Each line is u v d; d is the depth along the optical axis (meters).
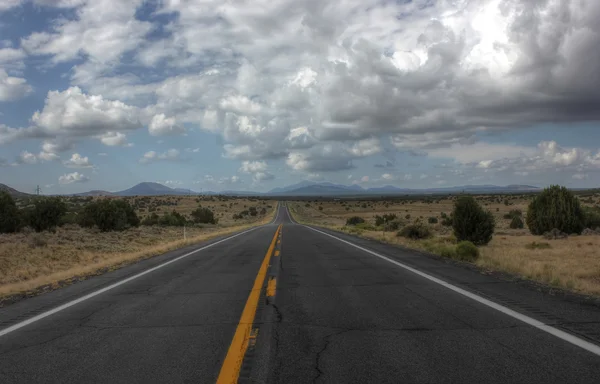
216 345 5.75
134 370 4.92
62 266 18.38
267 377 4.58
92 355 5.50
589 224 37.06
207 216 72.62
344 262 14.41
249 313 7.54
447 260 14.48
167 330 6.59
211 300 8.81
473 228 24.31
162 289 10.37
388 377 4.50
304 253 17.77
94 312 8.06
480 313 7.04
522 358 4.91
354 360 5.02
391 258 15.27
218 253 19.23
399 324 6.54
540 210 34.88
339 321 6.82
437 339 5.73
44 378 4.77
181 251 21.02
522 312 7.02
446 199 196.50
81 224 38.22
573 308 7.24
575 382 4.24
